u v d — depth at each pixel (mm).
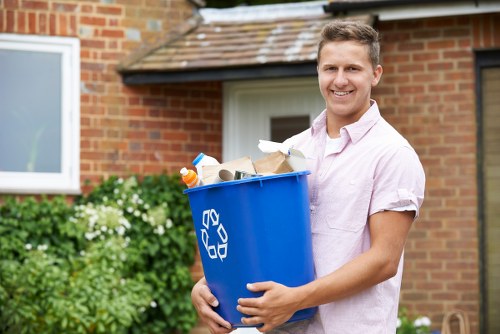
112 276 7898
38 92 8766
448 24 8586
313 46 8484
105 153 8836
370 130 3455
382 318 3381
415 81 8633
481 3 8211
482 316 8438
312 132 3658
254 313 3266
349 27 3432
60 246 8211
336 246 3389
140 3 9031
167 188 8844
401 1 8266
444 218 8547
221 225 3346
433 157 8586
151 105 8992
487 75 8578
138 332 8250
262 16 9320
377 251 3277
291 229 3336
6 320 7152
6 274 7422
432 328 8492
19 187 8586
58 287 7520
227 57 8602
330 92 3457
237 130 9320
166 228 8586
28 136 8734
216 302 3424
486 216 8523
